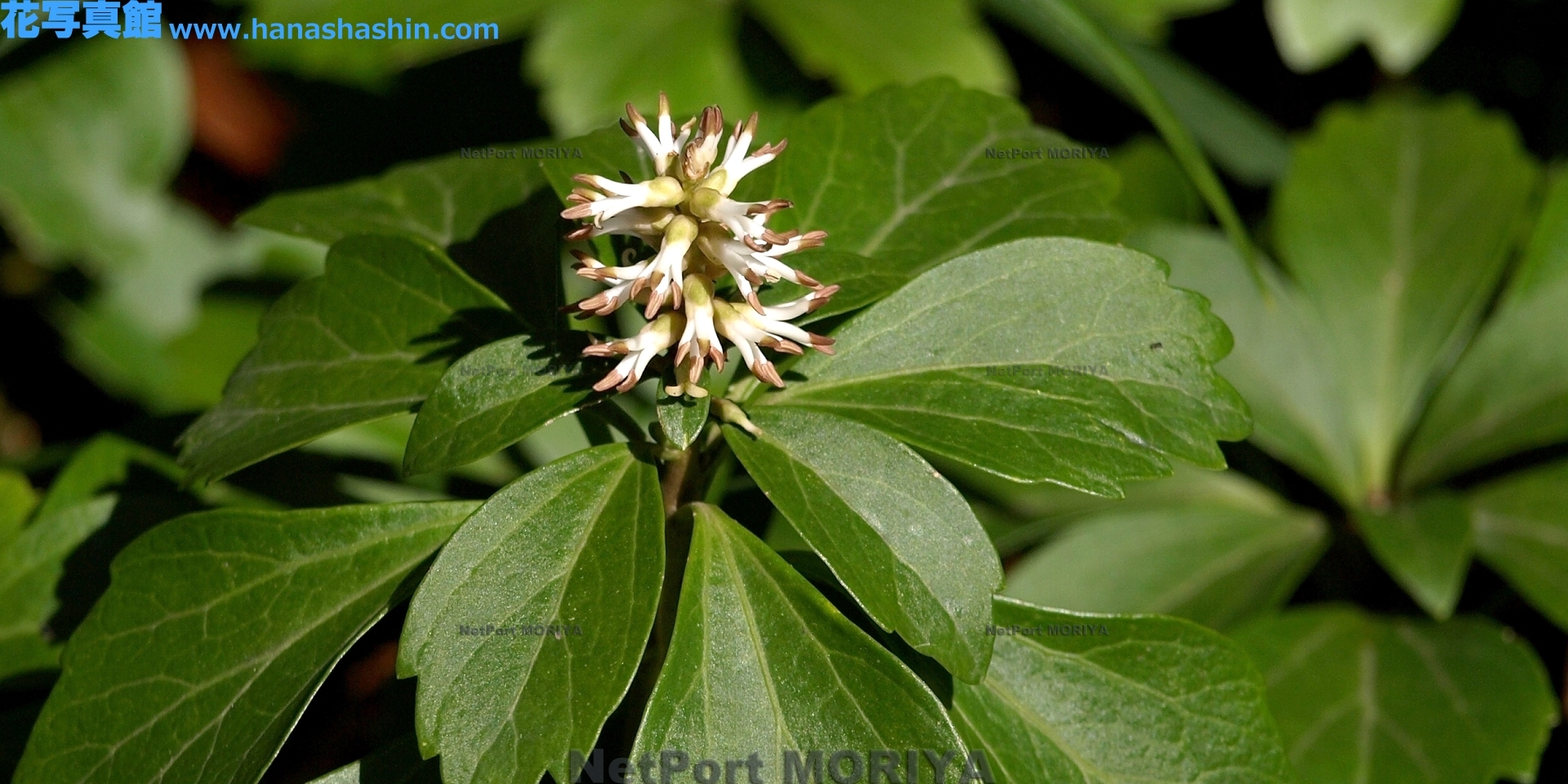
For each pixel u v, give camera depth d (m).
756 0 0.61
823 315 0.41
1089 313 0.42
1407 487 0.53
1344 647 0.49
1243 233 0.51
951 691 0.42
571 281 0.55
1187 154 0.51
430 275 0.43
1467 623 0.50
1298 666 0.49
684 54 0.60
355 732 0.54
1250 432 0.41
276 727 0.40
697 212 0.39
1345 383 0.54
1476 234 0.56
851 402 0.41
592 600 0.40
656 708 0.40
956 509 0.40
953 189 0.45
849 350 0.42
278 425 0.42
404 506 0.42
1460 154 0.59
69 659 0.41
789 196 0.45
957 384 0.41
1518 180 0.57
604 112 0.59
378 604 0.41
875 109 0.46
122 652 0.41
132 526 0.47
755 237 0.39
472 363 0.41
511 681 0.39
